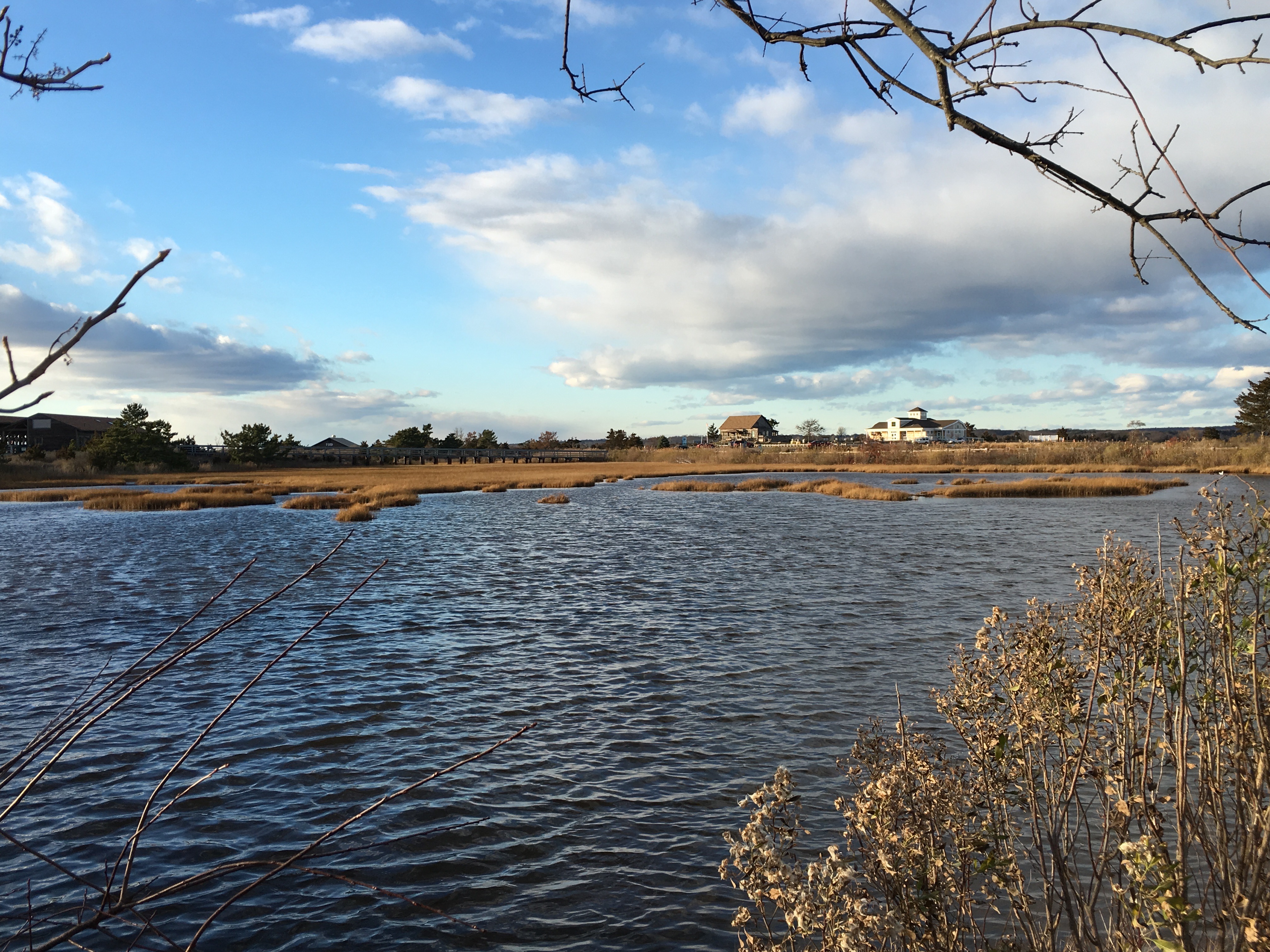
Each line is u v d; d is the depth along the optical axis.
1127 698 3.67
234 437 121.44
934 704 10.49
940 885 3.50
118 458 96.50
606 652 13.72
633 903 6.29
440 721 10.42
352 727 10.23
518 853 7.06
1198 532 3.37
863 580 20.80
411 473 104.00
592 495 63.78
